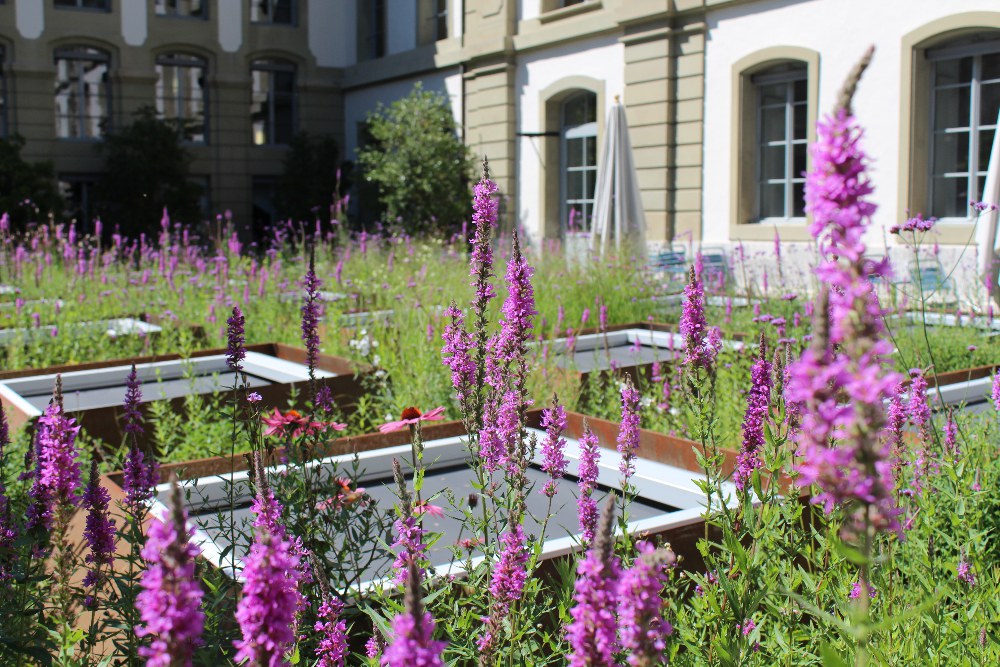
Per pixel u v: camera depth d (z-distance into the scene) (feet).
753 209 52.16
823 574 7.61
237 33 82.17
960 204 43.27
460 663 7.84
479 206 10.61
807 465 4.24
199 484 12.19
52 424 7.84
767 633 7.68
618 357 24.97
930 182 44.24
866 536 4.23
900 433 9.02
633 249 41.04
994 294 27.20
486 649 6.75
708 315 28.66
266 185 85.61
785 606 7.49
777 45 49.14
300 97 84.23
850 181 4.12
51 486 8.05
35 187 69.00
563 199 65.77
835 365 4.05
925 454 9.95
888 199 44.52
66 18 76.38
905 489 9.23
